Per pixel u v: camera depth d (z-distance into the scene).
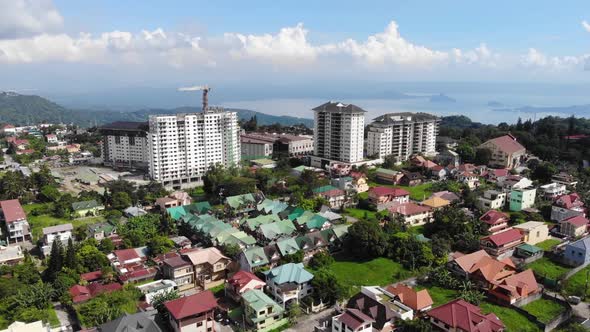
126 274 96.88
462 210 132.50
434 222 123.19
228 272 99.81
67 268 95.50
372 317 75.25
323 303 86.81
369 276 98.75
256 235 119.88
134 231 119.56
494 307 85.56
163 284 91.12
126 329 68.50
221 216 139.25
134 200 155.75
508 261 97.19
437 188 168.75
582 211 130.38
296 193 153.12
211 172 173.00
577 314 84.44
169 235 124.00
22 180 171.12
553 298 88.56
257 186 170.62
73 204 145.38
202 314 75.94
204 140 193.75
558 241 118.00
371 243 106.81
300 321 81.81
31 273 94.75
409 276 98.81
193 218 127.12
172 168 187.50
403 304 81.69
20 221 124.62
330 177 186.88
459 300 78.56
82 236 121.94
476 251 104.44
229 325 80.88
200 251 100.25
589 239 105.38
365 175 183.38
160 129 181.12
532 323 80.06
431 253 103.50
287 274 88.50
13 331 69.62
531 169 199.12
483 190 160.38
